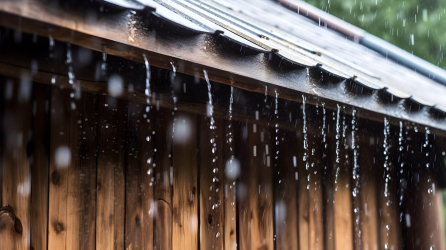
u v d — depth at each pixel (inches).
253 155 98.5
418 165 140.3
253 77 60.9
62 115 65.9
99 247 68.1
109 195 70.4
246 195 95.5
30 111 62.4
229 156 92.9
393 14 422.6
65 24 39.6
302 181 111.0
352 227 125.1
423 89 125.6
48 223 62.6
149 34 47.9
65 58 59.6
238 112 89.7
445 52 414.9
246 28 81.3
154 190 77.2
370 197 133.4
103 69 64.9
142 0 51.7
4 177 58.7
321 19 185.5
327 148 120.0
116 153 72.2
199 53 53.6
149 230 75.5
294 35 118.5
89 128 69.1
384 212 138.0
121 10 44.4
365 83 81.0
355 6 425.7
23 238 59.9
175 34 50.8
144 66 71.1
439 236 139.0
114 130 72.4
